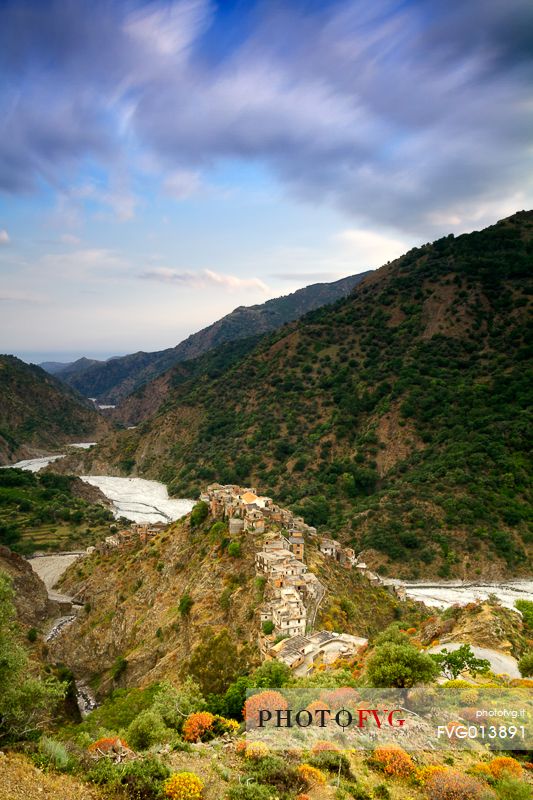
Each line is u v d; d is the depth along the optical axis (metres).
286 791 26.59
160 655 88.06
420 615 101.00
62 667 105.50
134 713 57.50
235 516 108.62
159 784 25.38
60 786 24.44
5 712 29.56
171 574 108.88
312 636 69.19
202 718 35.44
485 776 29.41
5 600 34.81
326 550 112.19
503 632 63.75
